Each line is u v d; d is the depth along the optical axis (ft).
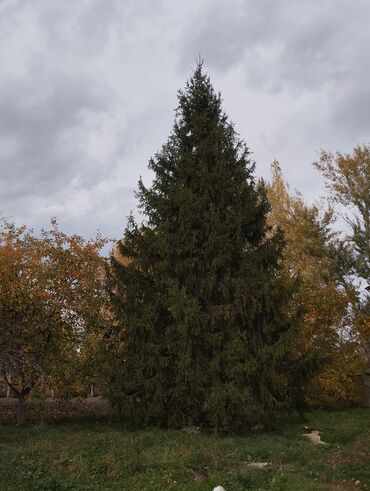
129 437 44.37
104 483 30.32
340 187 104.17
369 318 85.46
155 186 61.46
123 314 58.54
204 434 50.29
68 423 59.72
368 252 100.63
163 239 57.00
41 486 28.22
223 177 59.26
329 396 84.48
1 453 36.91
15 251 57.21
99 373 56.13
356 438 51.57
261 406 51.78
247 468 34.83
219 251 56.08
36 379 55.98
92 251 63.46
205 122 62.69
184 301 53.11
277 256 58.54
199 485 29.40
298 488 28.78
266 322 54.95
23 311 56.75
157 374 54.03
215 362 51.85
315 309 83.20
